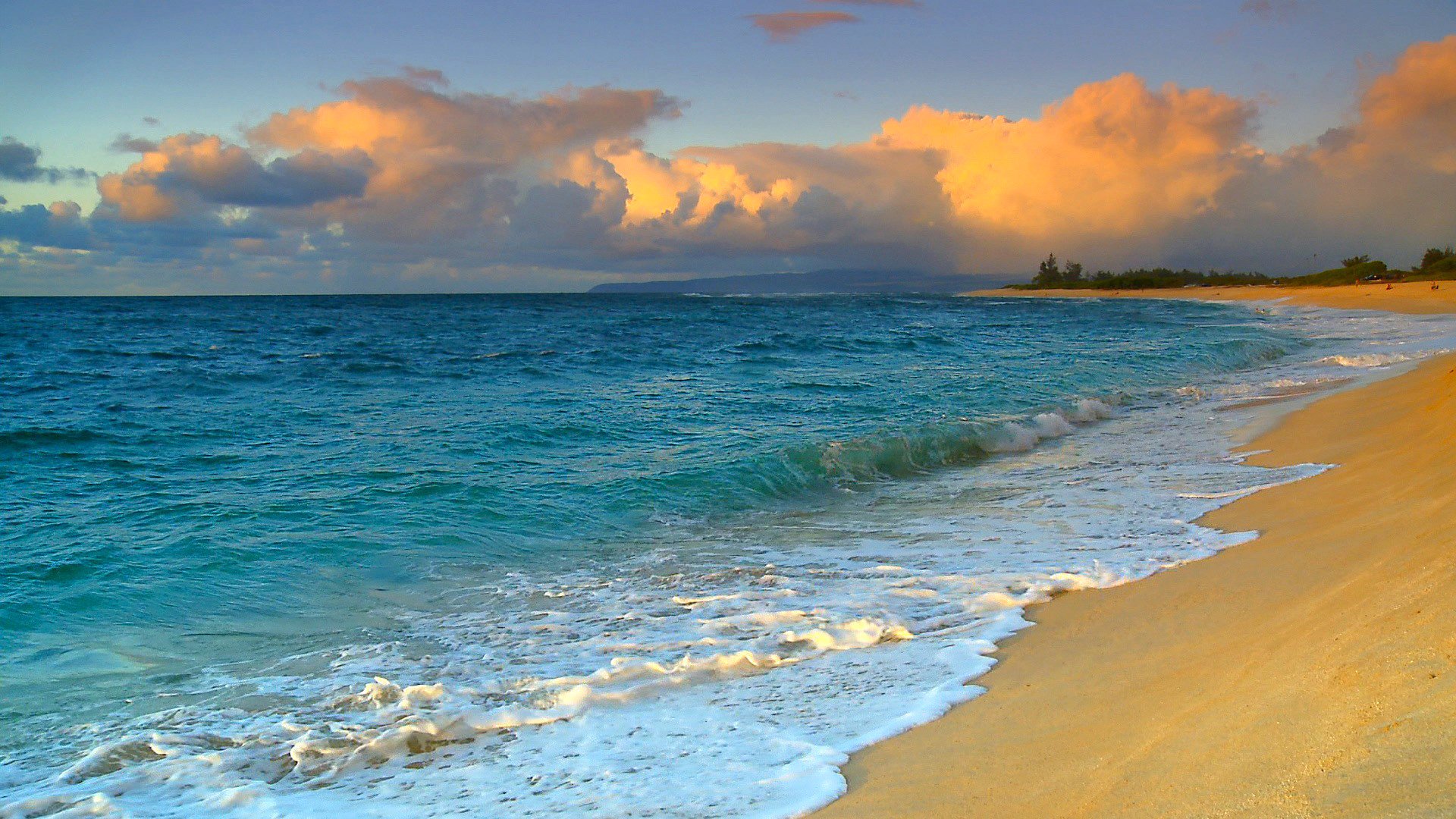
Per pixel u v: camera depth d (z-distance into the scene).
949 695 4.82
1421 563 5.15
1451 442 9.44
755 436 13.99
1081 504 9.84
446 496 10.18
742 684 5.29
